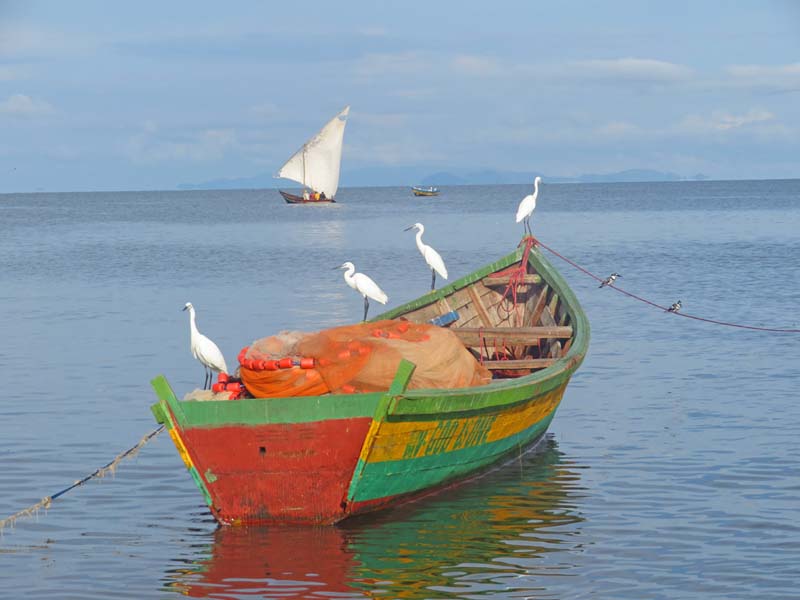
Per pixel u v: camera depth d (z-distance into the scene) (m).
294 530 14.79
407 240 78.69
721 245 67.38
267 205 191.50
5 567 13.48
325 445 14.43
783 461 17.66
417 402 14.38
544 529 14.64
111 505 15.96
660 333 31.56
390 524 14.98
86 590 12.73
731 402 22.19
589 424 20.62
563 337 20.77
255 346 16.11
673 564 13.23
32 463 18.03
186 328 33.44
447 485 16.53
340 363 15.36
